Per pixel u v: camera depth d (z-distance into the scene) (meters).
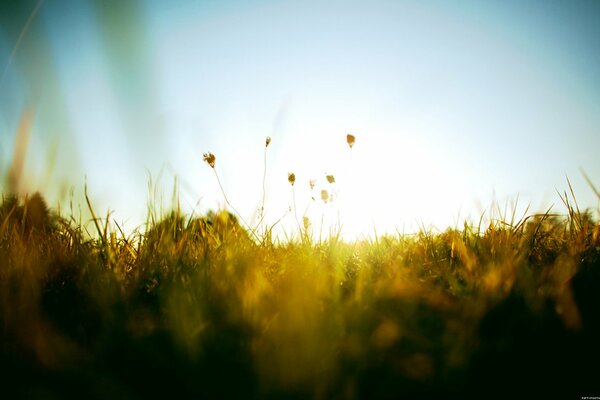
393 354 0.70
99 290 0.91
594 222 1.16
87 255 1.00
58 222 1.09
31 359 0.63
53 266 1.00
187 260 1.07
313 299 0.91
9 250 1.03
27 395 0.56
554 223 1.22
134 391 0.59
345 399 0.57
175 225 1.16
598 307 0.86
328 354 0.67
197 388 0.59
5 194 0.80
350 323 0.83
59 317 0.87
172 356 0.68
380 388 0.61
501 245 1.10
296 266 1.06
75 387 0.59
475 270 0.98
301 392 0.58
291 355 0.65
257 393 0.58
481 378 0.64
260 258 1.11
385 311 0.90
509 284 0.89
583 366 0.67
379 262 1.18
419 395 0.60
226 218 1.23
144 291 0.98
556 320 0.78
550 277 0.93
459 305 0.87
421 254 1.17
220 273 0.98
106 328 0.76
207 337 0.74
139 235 1.13
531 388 0.62
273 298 0.93
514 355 0.69
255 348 0.69
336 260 1.17
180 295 0.89
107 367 0.64
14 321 0.70
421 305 0.91
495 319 0.83
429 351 0.72
